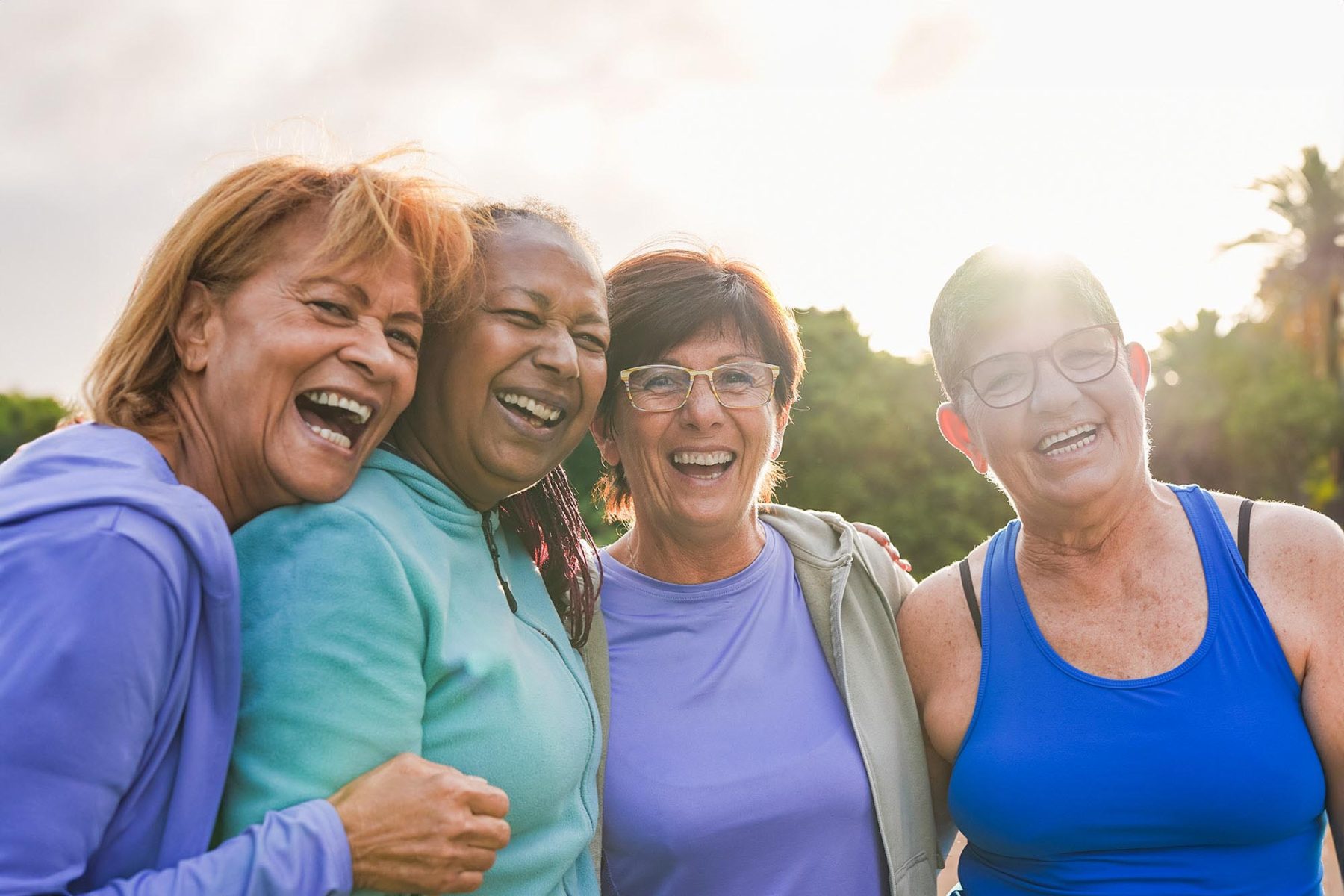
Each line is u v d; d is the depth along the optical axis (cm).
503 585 213
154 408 176
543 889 199
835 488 1770
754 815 237
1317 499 3400
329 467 177
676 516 264
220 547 156
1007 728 245
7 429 2862
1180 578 239
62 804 137
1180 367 3897
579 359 214
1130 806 228
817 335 1889
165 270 174
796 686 258
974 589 264
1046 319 246
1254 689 226
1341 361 3772
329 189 183
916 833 256
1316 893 228
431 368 206
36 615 138
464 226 196
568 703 207
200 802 156
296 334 172
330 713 165
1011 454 247
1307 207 3872
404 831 159
